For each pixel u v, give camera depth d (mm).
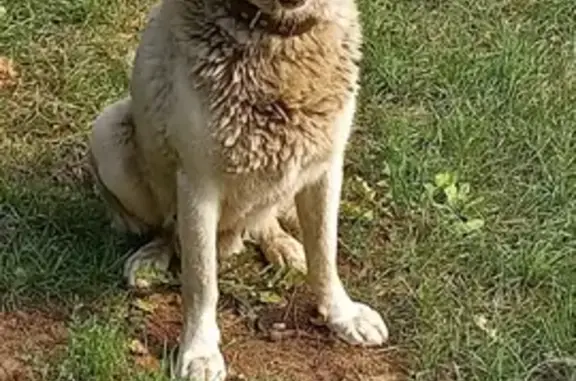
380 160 3527
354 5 2932
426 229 3355
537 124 3578
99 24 3865
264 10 2799
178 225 3008
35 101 3650
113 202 3283
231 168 2891
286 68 2836
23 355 3062
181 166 2920
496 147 3539
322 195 3027
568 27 3891
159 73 2910
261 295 3211
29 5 3842
